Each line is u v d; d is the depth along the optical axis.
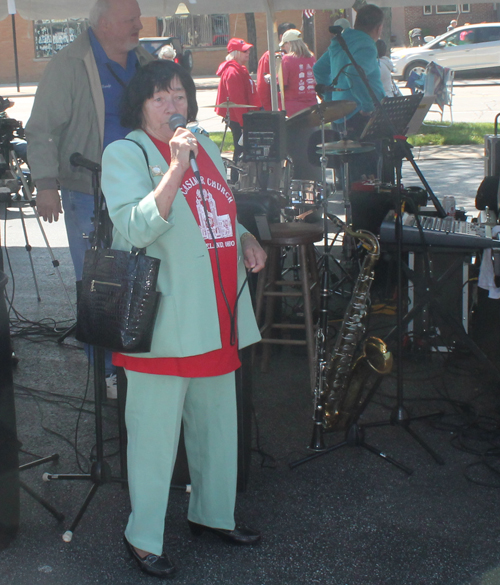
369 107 5.68
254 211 3.40
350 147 4.83
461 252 3.43
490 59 18.98
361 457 3.09
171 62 2.17
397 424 3.13
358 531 2.57
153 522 2.32
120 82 3.46
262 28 22.52
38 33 22.98
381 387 3.73
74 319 4.88
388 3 5.25
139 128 2.22
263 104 8.26
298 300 4.72
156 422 2.24
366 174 5.72
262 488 2.86
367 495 2.80
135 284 2.08
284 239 3.44
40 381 3.92
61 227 7.63
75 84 3.44
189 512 2.54
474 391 3.67
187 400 2.38
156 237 2.01
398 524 2.61
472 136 11.30
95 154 3.54
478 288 3.92
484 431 3.26
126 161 2.10
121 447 2.73
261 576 2.34
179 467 2.83
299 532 2.58
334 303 4.88
